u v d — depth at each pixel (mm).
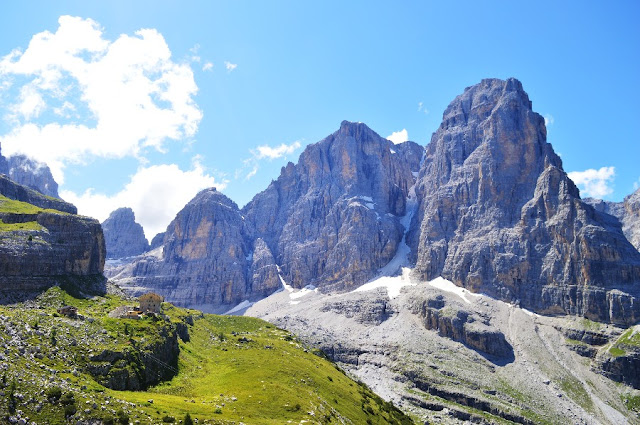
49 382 100812
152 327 165375
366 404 192625
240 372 172250
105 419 94188
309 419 130500
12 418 86000
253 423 116875
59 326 135375
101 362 125750
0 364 99125
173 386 143375
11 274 182000
